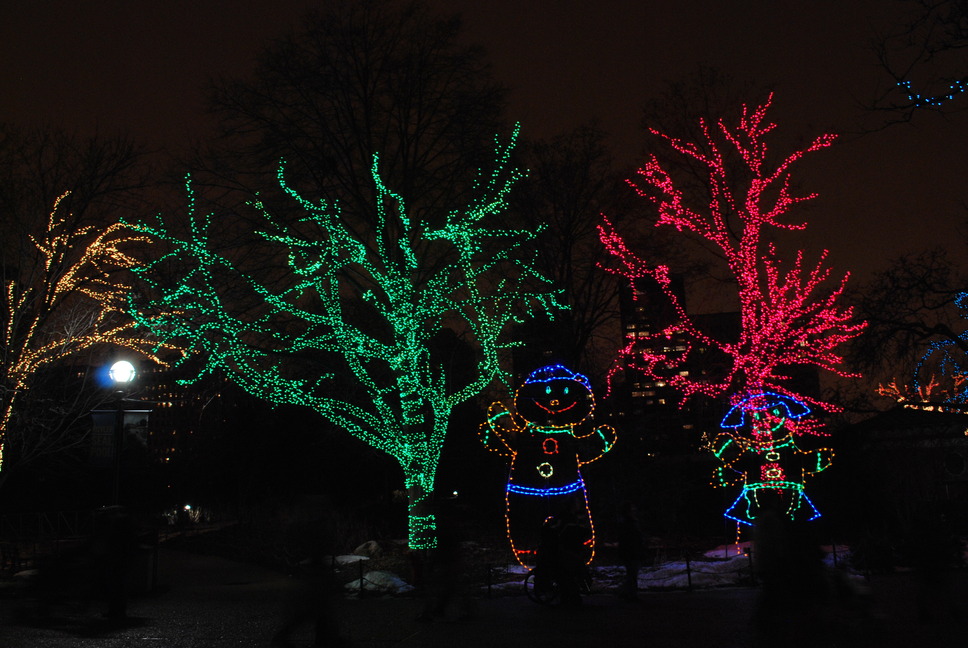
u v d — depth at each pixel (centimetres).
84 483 3891
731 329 2911
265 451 4481
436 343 2861
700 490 3284
